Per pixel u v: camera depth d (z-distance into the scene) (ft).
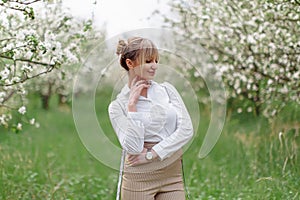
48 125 42.93
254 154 26.11
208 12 25.59
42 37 21.71
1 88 21.47
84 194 24.02
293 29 23.24
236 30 25.39
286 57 23.56
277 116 26.58
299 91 25.08
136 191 14.37
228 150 29.32
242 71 27.14
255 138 27.73
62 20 22.45
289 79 25.22
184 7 26.91
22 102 21.34
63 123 44.45
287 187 21.61
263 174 23.99
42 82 36.27
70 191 23.76
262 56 25.49
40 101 45.44
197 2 26.17
